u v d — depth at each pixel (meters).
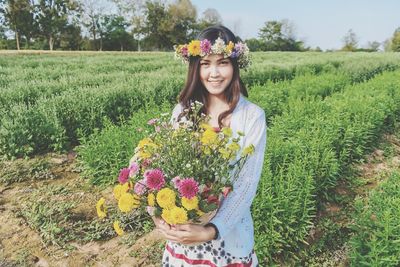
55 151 6.64
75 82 9.98
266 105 8.08
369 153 6.91
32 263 3.72
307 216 3.98
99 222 4.39
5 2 53.31
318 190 4.90
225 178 1.79
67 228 4.29
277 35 80.56
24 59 22.98
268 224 3.79
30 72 13.08
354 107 7.38
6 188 5.27
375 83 10.65
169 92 9.14
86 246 4.00
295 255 3.84
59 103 7.34
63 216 4.50
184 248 2.00
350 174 5.91
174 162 1.75
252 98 8.48
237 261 1.97
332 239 4.19
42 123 6.67
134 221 4.34
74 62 19.97
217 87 1.99
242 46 1.95
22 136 6.31
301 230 3.96
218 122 2.02
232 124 1.99
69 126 7.18
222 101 2.08
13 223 4.37
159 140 1.87
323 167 4.98
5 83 10.42
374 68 16.92
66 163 6.21
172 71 13.21
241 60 2.01
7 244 4.01
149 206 1.77
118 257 3.82
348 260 3.85
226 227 1.77
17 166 5.88
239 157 1.90
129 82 9.61
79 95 7.71
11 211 4.63
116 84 9.08
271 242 3.68
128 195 1.71
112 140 5.68
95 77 10.82
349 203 4.97
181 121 2.11
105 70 15.59
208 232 1.75
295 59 22.06
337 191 5.33
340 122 6.50
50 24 57.62
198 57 2.02
